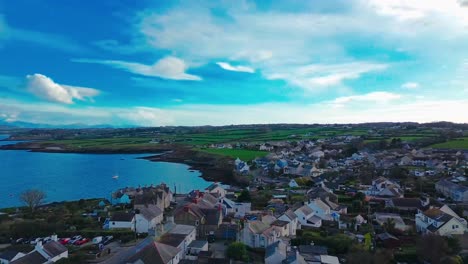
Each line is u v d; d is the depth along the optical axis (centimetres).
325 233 8819
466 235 8144
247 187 16725
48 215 11044
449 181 13988
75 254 7581
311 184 16350
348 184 15600
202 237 9006
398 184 14788
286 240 8350
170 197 13575
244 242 8156
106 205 12619
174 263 6781
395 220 9506
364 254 6925
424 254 7162
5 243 8688
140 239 8875
